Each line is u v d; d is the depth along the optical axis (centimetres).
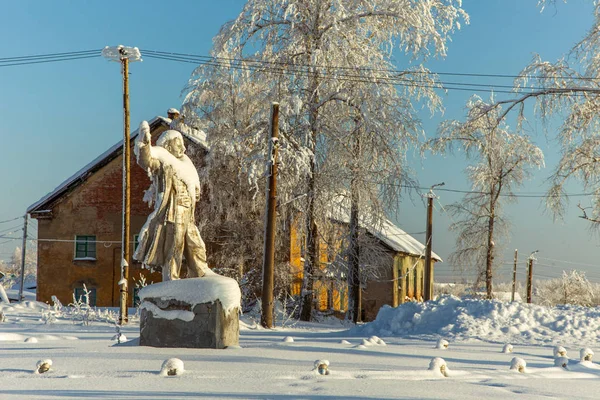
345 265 3750
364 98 3466
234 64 3709
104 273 4650
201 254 1203
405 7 3503
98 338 1433
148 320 1122
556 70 3058
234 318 1140
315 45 3509
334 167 3491
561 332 1833
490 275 4741
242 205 4012
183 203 1178
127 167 2519
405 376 762
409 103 3497
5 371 742
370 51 3581
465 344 1622
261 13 3600
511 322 1920
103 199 4688
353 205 3644
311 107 3509
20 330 1892
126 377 704
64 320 2381
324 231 3753
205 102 3975
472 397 639
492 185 4712
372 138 3450
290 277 3803
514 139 4675
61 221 4694
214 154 3962
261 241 3962
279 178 3519
